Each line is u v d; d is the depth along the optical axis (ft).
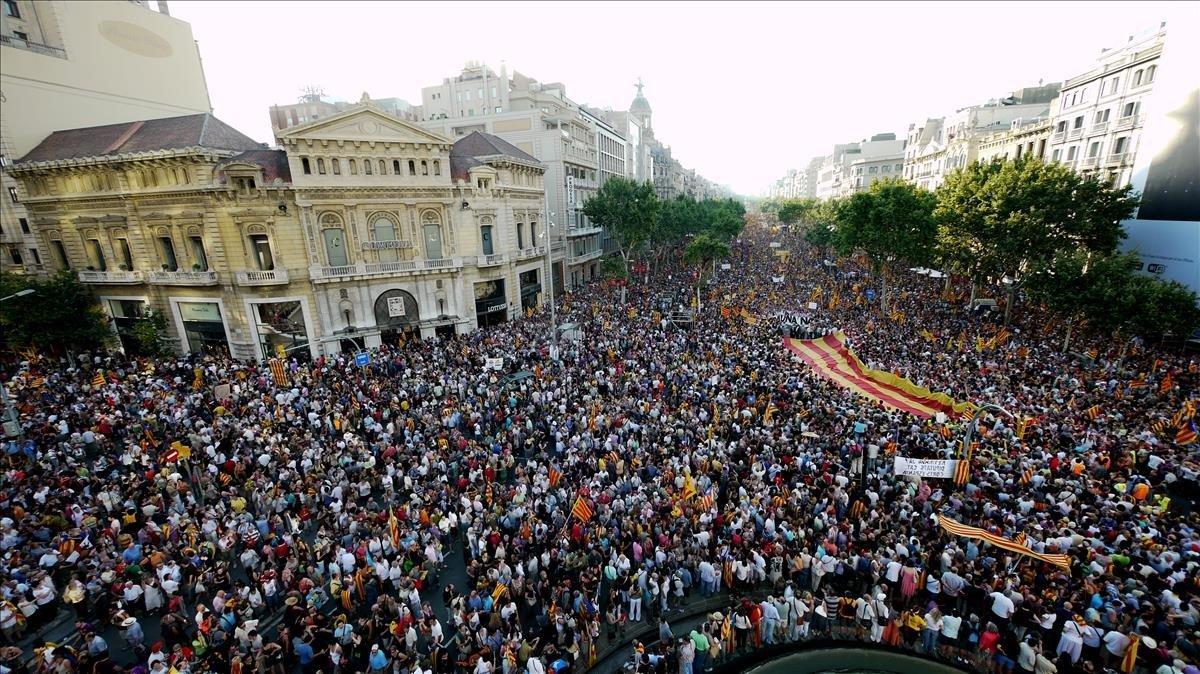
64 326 141.08
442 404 104.83
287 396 107.65
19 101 159.53
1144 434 83.56
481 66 306.76
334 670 51.96
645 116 587.27
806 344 124.36
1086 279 128.67
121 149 149.89
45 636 57.31
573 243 252.83
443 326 167.73
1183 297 118.42
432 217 163.22
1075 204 148.15
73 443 90.89
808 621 57.82
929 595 58.49
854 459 79.56
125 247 158.71
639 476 78.18
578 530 67.10
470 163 173.17
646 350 132.05
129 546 62.44
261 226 143.84
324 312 152.56
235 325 150.61
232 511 72.49
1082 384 107.04
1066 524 62.23
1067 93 209.67
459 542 73.20
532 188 198.80
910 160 384.47
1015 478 72.90
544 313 184.55
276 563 63.87
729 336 143.43
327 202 147.33
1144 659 48.24
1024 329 153.07
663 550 63.57
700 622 60.85
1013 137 248.73
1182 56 144.25
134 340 161.07
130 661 54.44
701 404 100.73
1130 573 55.62
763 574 62.69
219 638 51.75
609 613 59.31
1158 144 151.74
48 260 168.66
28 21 161.68
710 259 247.50
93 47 175.01
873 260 204.23
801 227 452.35
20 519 67.62
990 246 162.50
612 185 228.43
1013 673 51.98
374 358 135.74
